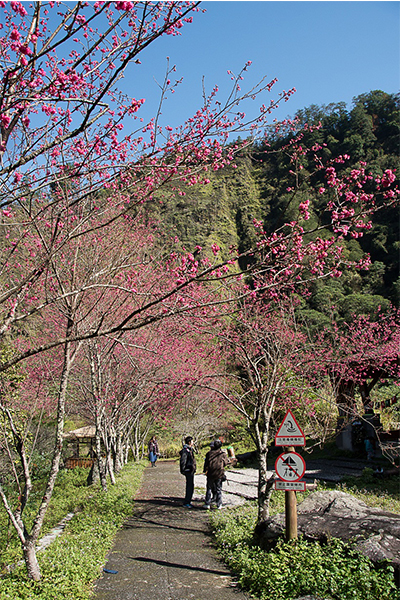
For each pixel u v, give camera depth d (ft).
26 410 34.73
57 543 21.24
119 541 23.65
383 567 14.19
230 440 85.35
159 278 22.89
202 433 81.25
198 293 19.80
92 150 12.46
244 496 37.32
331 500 20.90
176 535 25.00
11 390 29.19
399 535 15.65
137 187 15.62
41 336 36.32
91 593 15.60
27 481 19.12
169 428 75.92
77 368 39.75
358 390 53.21
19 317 12.82
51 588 15.21
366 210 12.50
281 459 18.39
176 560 20.01
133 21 11.73
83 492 40.24
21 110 10.91
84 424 82.43
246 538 20.99
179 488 44.21
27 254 19.15
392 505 28.17
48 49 9.71
